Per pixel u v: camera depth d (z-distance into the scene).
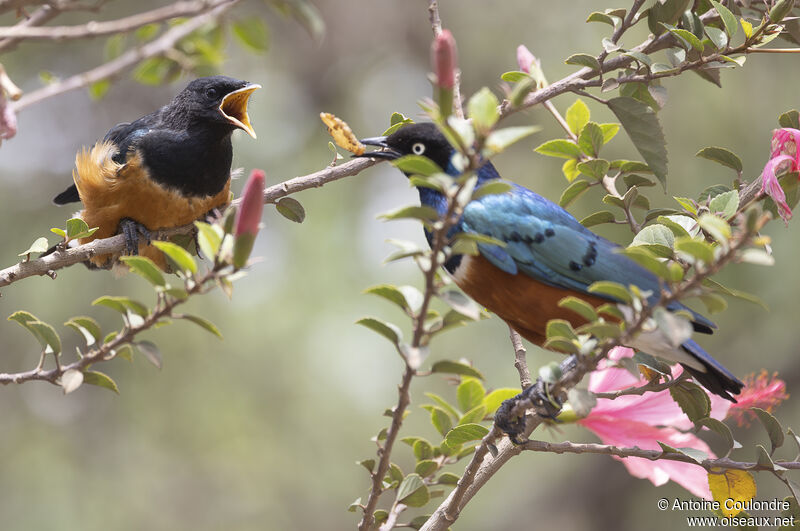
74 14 14.67
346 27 17.36
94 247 6.38
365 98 17.00
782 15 6.10
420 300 4.89
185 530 15.15
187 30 5.53
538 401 5.48
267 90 16.11
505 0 14.73
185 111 8.43
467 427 5.86
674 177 12.69
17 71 14.88
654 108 6.96
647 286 6.27
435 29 7.04
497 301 6.58
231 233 4.75
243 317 15.23
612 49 6.34
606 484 16.36
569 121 7.10
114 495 15.23
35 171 15.27
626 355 6.18
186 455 15.38
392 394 15.52
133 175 8.13
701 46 6.21
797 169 5.75
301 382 15.27
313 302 15.12
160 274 4.88
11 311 14.02
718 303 4.19
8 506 14.91
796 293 13.19
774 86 13.09
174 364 14.97
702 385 5.81
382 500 15.73
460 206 4.18
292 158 15.72
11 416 15.16
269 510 15.52
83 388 15.31
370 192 15.91
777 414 14.31
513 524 16.66
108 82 8.00
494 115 3.99
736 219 5.77
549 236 6.38
